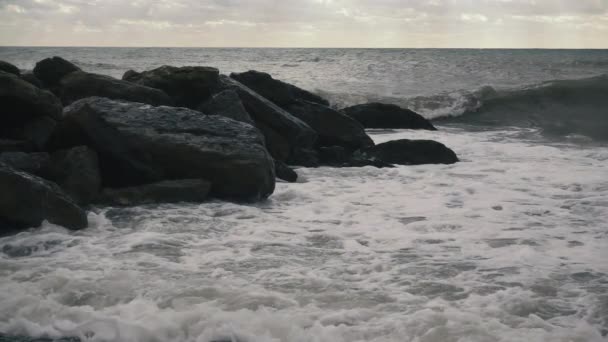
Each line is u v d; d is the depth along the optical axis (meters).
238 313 5.84
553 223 9.48
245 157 10.77
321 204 10.72
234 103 13.70
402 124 21.31
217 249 7.99
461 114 27.94
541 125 24.95
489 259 7.67
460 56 74.50
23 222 8.59
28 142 11.12
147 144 10.66
